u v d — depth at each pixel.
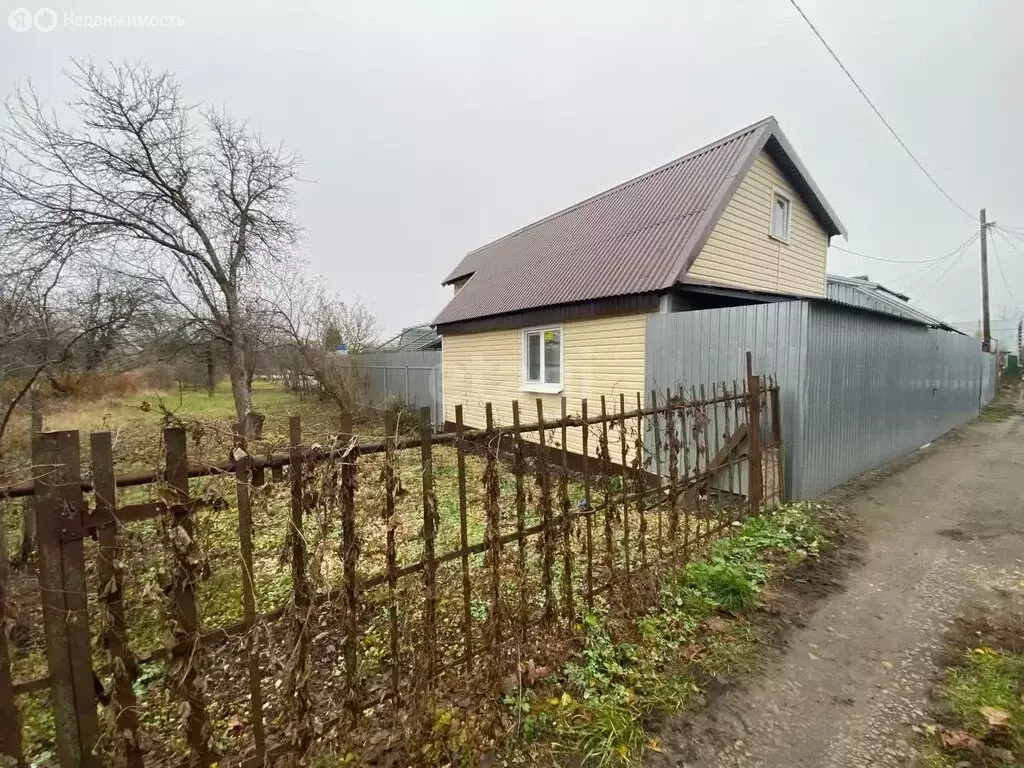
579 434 7.82
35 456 1.32
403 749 1.96
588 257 8.74
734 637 2.86
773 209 9.20
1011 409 15.25
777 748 2.05
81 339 6.68
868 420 6.78
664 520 4.86
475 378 11.00
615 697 2.32
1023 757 1.95
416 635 2.17
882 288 15.10
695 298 6.78
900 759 1.98
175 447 1.52
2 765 1.30
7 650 1.31
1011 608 3.16
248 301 12.57
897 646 2.78
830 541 4.36
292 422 1.72
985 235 19.25
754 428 4.72
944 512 5.16
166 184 10.84
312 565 1.79
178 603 1.53
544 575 2.63
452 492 6.07
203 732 1.60
